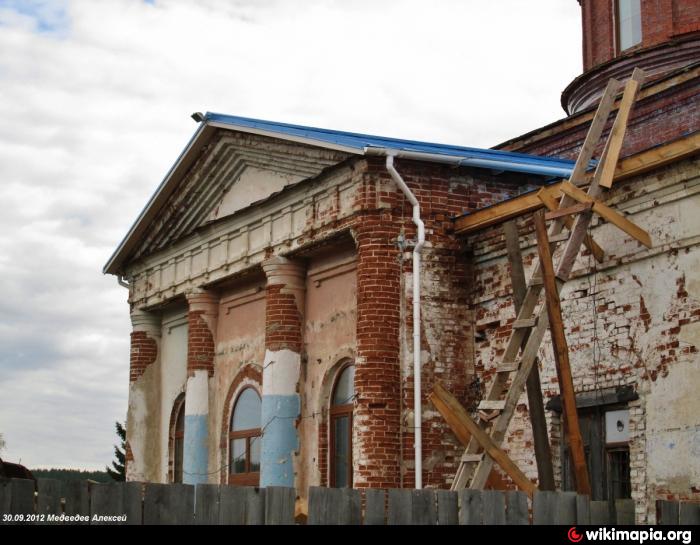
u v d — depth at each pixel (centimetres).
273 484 1878
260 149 1973
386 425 1648
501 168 1762
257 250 2002
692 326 1352
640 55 2362
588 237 1451
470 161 1731
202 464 2164
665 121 2234
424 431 1662
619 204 1463
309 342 1942
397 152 1686
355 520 1018
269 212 1977
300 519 1192
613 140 1421
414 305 1686
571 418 1284
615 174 1441
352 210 1741
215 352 2209
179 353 2391
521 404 1606
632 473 1402
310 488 1002
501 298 1686
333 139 1764
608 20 2477
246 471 2086
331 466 1867
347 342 1853
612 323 1466
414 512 1030
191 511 973
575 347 1516
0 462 1328
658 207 1416
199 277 2186
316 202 1855
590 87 2483
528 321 1345
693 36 2316
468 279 1742
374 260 1692
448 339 1709
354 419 1678
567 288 1542
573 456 1276
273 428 1905
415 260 1697
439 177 1753
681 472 1337
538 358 1585
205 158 2117
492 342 1694
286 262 1941
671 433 1359
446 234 1739
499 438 1296
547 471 1334
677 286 1380
